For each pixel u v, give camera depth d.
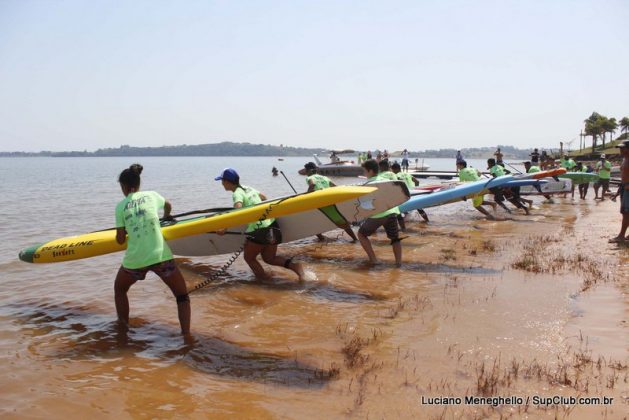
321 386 3.78
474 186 11.20
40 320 5.43
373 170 7.84
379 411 3.37
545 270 7.16
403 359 4.21
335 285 6.72
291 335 4.88
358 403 3.49
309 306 5.79
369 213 7.36
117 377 4.01
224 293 6.39
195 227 6.41
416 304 5.76
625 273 6.83
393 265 7.89
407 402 3.48
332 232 11.38
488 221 13.09
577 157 62.50
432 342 4.57
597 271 6.96
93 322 5.36
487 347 4.41
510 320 5.10
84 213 15.70
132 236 4.82
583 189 19.58
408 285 6.65
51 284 6.84
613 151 69.69
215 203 20.41
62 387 3.84
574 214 14.45
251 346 4.63
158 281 7.00
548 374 3.82
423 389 3.66
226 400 3.60
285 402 3.55
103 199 20.86
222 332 5.00
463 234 10.92
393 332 4.87
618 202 18.28
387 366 4.07
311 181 9.65
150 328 5.17
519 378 3.77
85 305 5.95
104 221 13.79
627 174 8.87
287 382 3.87
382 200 7.23
